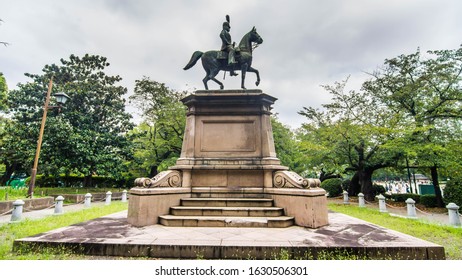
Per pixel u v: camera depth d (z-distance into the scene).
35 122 18.88
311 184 6.68
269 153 7.98
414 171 24.16
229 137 8.34
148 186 6.89
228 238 5.12
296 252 4.55
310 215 6.25
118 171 22.28
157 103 23.84
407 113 18.19
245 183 7.82
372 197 19.31
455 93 15.62
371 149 18.94
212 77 8.84
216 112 8.48
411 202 10.30
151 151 24.88
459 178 13.90
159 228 6.07
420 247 4.55
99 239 5.00
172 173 7.61
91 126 22.20
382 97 18.27
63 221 7.90
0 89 21.19
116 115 23.64
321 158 19.75
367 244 4.71
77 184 24.20
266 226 6.24
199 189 7.70
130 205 6.76
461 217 11.99
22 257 4.43
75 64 24.02
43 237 5.15
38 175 22.25
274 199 7.34
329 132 18.09
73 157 19.53
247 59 8.73
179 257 4.62
